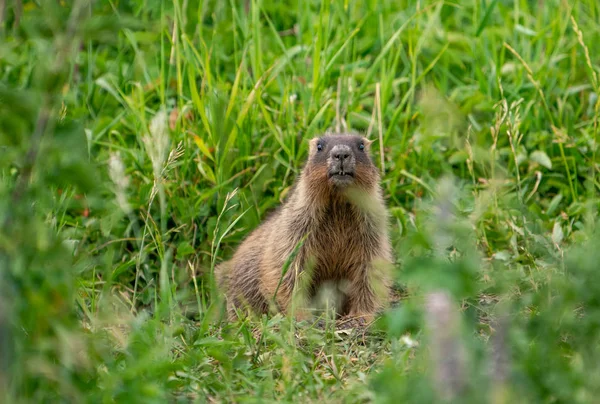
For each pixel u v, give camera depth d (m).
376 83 13.54
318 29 13.26
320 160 11.25
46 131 6.39
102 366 7.57
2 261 6.23
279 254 11.45
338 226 11.43
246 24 13.99
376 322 9.05
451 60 14.63
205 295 12.02
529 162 13.07
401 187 13.14
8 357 6.16
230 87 13.73
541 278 9.10
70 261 7.20
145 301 11.59
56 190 10.03
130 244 12.62
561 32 14.02
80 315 9.12
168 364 7.41
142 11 14.43
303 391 7.64
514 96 13.56
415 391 6.29
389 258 11.68
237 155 12.89
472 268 5.84
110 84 13.73
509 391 6.11
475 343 6.47
